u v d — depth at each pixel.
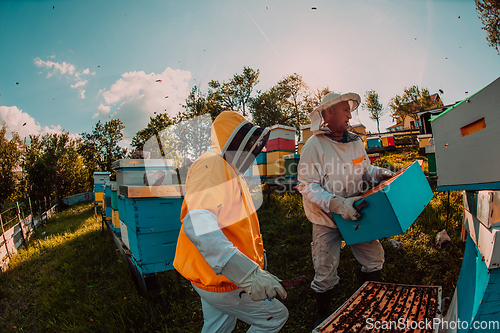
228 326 1.65
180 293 3.01
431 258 2.90
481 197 1.27
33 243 6.99
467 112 1.48
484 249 1.18
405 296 1.53
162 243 2.38
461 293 1.45
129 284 3.36
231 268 1.12
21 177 15.88
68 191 18.56
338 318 1.33
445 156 1.66
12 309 3.45
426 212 3.86
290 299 2.71
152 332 2.47
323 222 2.21
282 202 5.60
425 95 17.67
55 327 2.75
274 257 3.67
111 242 5.62
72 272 4.20
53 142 18.16
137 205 2.29
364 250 2.36
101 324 2.60
